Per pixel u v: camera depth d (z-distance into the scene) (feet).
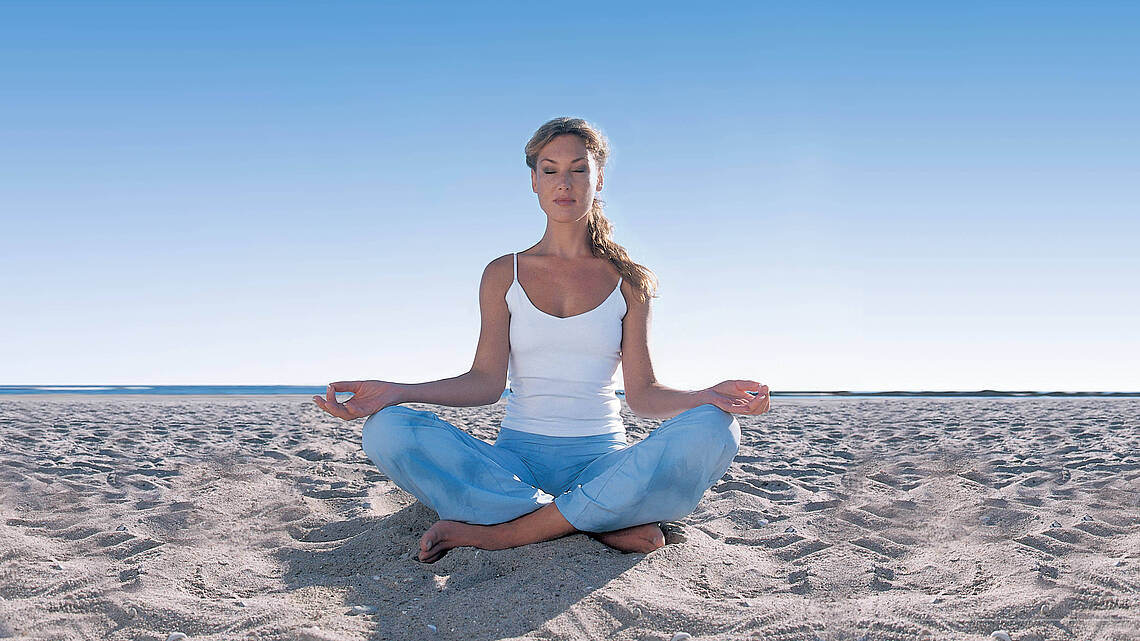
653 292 10.02
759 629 6.50
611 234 10.18
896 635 6.37
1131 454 17.03
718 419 8.61
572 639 6.38
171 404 35.68
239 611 7.07
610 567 7.96
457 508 8.82
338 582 7.93
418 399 9.44
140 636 6.56
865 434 22.52
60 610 7.12
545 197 9.71
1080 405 35.99
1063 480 13.67
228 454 17.20
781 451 18.75
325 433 21.88
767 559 8.98
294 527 10.57
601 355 9.66
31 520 10.90
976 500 11.89
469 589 7.44
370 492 12.73
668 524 9.92
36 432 21.50
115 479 13.93
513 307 9.73
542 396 9.61
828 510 11.48
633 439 20.70
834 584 7.93
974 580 7.98
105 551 9.34
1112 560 8.48
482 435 20.86
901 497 12.44
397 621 6.83
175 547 9.42
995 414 29.96
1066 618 6.65
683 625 6.67
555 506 8.59
